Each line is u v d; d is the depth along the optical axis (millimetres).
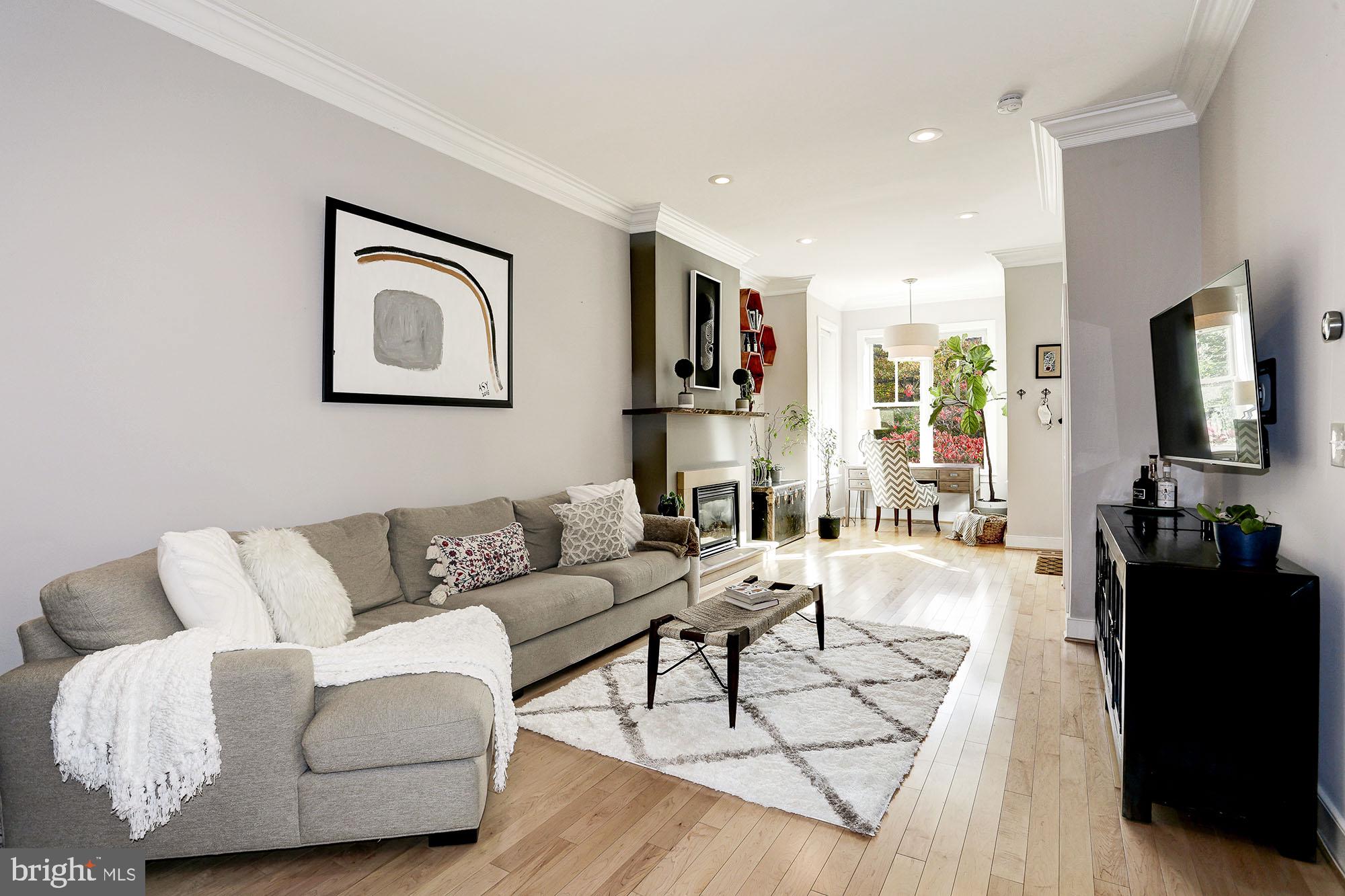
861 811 2109
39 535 2223
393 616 2773
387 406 3342
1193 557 2174
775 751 2506
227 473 2707
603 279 4871
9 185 2158
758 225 5449
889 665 3373
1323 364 1958
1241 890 1770
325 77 3018
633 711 2863
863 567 5828
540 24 2740
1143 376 3559
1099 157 3631
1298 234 2125
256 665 1816
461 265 3693
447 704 1907
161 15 2498
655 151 4004
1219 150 3049
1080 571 3752
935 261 6703
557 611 3111
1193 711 2016
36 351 2213
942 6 2635
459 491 3729
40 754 1736
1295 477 2213
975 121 3629
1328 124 1872
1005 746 2562
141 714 1714
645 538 4293
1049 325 6414
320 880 1822
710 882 1809
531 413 4227
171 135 2541
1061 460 6461
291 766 1829
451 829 1913
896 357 7156
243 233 2762
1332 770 1934
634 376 5160
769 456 7809
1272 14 2314
